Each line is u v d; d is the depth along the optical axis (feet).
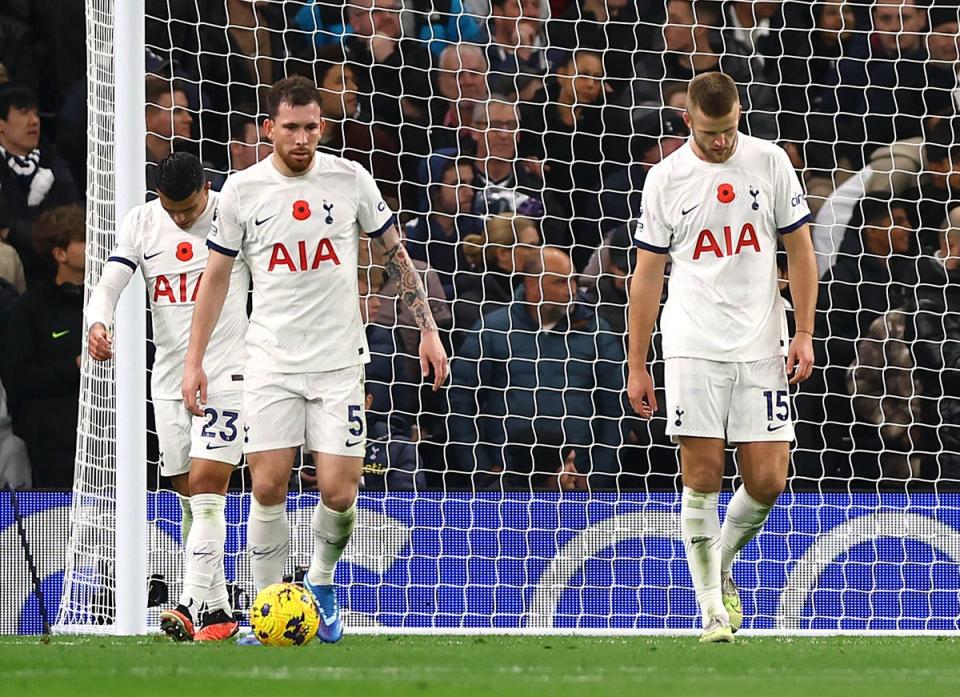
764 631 86.94
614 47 120.57
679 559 93.66
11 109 112.37
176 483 80.43
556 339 107.96
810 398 111.24
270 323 68.28
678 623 93.35
